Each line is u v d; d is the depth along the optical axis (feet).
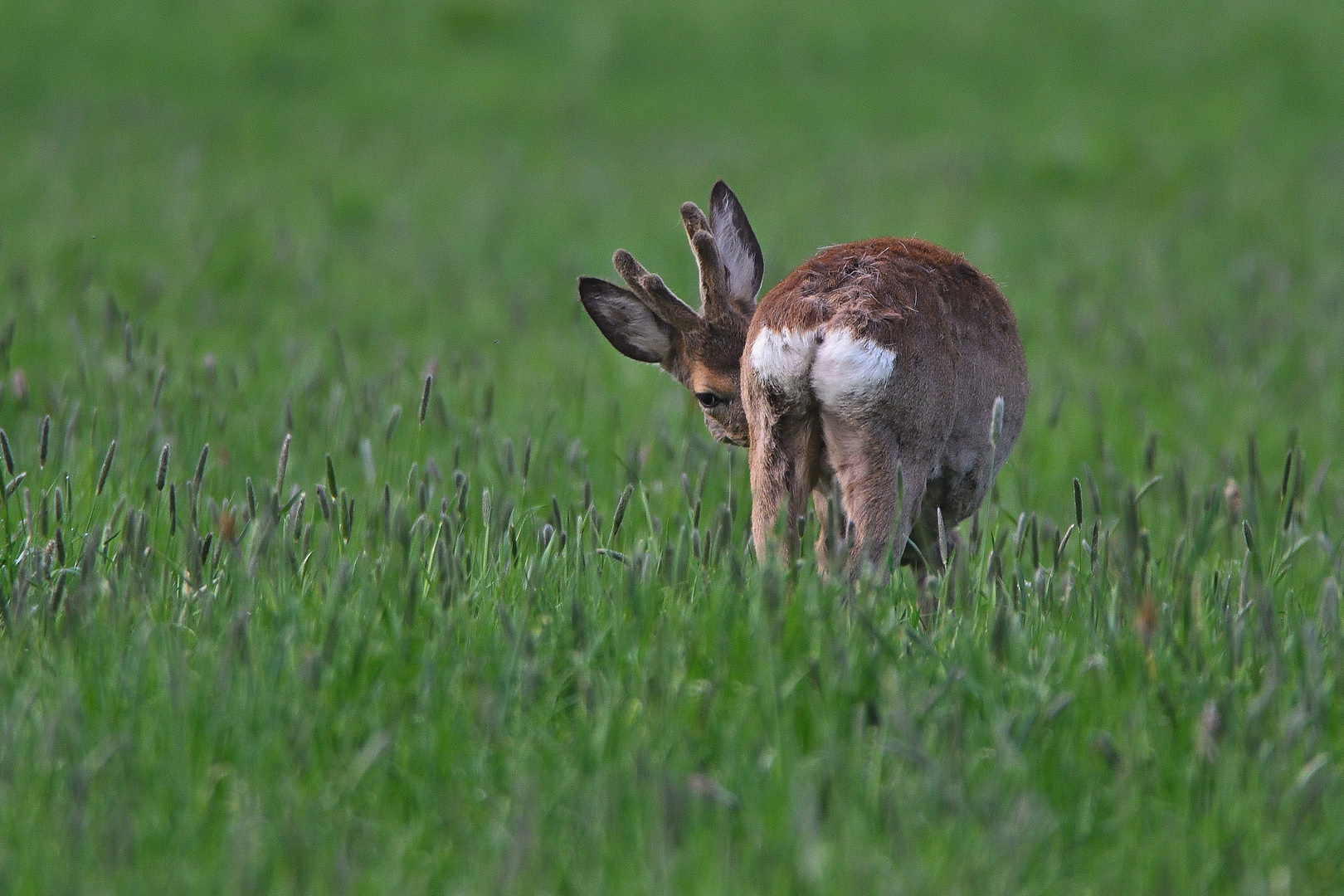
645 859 25.53
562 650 33.27
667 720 29.53
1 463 47.52
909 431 37.60
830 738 28.04
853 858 24.89
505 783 28.96
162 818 26.76
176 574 37.45
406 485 42.98
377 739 27.66
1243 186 122.52
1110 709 31.12
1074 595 36.60
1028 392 44.24
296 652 31.37
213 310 73.36
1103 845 28.07
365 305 79.82
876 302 37.50
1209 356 72.59
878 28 183.11
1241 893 25.61
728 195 48.98
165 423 51.49
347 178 116.88
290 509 41.06
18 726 28.45
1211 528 43.62
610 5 189.06
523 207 108.58
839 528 34.88
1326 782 28.04
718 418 46.39
